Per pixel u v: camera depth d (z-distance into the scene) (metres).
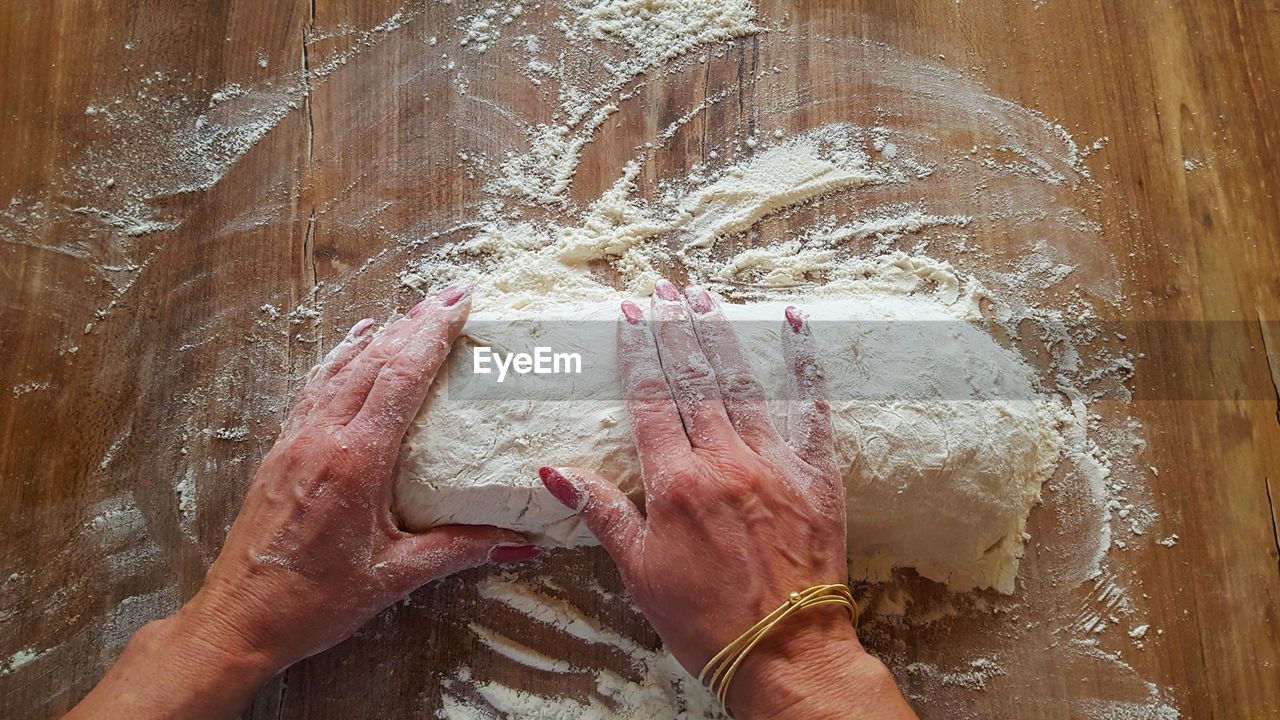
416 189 1.42
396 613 1.25
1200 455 1.33
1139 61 1.50
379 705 1.22
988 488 1.17
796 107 1.48
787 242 1.41
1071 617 1.27
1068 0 1.51
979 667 1.24
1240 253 1.41
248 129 1.43
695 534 1.02
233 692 1.06
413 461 1.11
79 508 1.29
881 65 1.50
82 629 1.26
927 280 1.39
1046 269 1.41
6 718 1.22
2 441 1.31
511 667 1.24
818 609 1.02
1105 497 1.31
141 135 1.43
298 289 1.38
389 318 1.37
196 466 1.31
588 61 1.48
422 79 1.47
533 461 1.11
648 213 1.42
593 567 1.26
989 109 1.48
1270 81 1.48
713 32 1.50
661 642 1.24
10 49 1.45
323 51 1.47
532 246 1.39
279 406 1.33
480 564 1.17
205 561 1.28
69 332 1.35
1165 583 1.29
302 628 1.08
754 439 1.08
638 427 1.09
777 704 0.98
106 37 1.46
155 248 1.38
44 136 1.42
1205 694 1.25
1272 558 1.29
